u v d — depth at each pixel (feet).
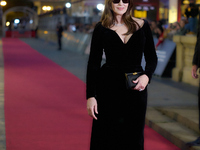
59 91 30.22
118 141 9.95
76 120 20.53
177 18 50.42
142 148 10.03
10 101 25.93
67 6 100.89
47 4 176.65
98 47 9.88
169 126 18.02
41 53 72.95
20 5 200.23
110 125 9.93
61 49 83.71
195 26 35.65
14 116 21.44
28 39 143.74
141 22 9.91
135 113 9.81
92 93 9.84
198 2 40.06
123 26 9.87
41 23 157.69
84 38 71.31
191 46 32.24
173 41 34.30
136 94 9.77
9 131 18.31
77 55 67.00
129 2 9.80
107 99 9.86
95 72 9.87
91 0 90.84
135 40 9.71
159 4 61.87
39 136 17.48
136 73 9.63
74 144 16.33
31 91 30.12
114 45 9.71
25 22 184.24
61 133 17.99
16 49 85.20
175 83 33.27
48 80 36.58
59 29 81.46
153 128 18.80
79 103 25.34
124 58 9.74
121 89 9.76
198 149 14.51
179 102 24.62
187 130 17.29
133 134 9.86
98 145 10.08
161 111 21.08
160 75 37.24
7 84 33.81
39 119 20.72
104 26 9.81
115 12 9.75
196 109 20.72
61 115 21.70
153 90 29.60
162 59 37.96
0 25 175.22
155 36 41.22
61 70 44.96
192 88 30.58
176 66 34.96
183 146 15.51
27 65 50.96
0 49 85.40
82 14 103.86
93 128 10.17
